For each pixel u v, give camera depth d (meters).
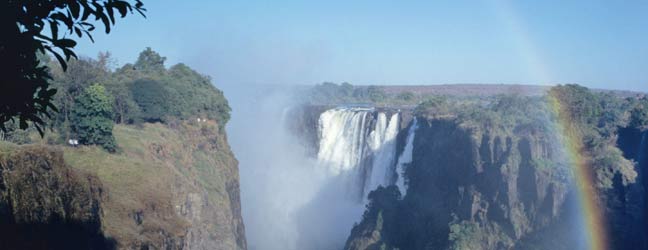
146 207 53.47
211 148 92.62
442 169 90.31
